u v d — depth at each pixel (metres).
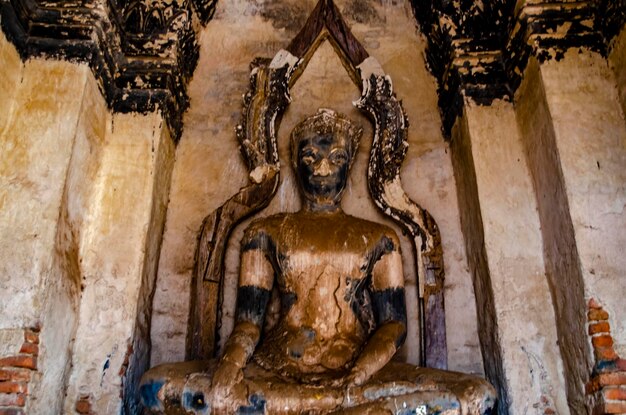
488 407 3.66
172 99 5.12
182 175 5.31
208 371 3.84
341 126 5.04
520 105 4.82
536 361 4.18
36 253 3.85
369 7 6.02
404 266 4.97
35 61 4.38
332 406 3.65
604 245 3.93
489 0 5.12
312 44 5.63
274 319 4.68
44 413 3.76
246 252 4.68
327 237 4.62
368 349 4.07
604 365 3.71
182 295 4.87
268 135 5.22
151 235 4.68
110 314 4.25
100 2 4.51
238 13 6.00
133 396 4.21
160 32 5.11
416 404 3.62
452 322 4.79
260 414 3.60
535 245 4.49
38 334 3.71
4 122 4.15
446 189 5.27
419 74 5.75
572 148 4.17
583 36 4.49
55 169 4.07
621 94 4.26
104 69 4.70
